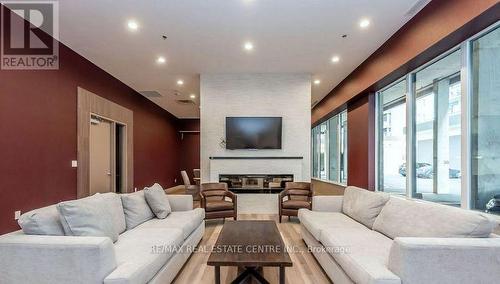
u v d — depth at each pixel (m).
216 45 4.43
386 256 2.07
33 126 3.68
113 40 4.20
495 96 2.75
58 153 4.14
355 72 5.55
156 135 9.09
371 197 3.10
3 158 3.23
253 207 5.75
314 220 3.25
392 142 4.77
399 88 4.61
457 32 2.81
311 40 4.25
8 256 1.74
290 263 1.98
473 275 1.68
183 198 3.79
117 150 6.68
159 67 5.46
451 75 3.38
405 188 4.20
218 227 4.56
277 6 3.31
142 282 1.85
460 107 3.05
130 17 3.53
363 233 2.69
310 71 5.74
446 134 3.44
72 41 4.22
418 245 1.67
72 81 4.53
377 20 3.64
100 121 5.62
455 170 3.25
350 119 6.25
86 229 2.12
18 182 3.41
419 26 3.40
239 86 5.91
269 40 4.25
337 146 7.79
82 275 1.70
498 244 1.71
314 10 3.40
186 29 3.88
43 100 3.87
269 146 5.84
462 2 2.68
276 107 5.92
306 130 5.90
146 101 8.23
